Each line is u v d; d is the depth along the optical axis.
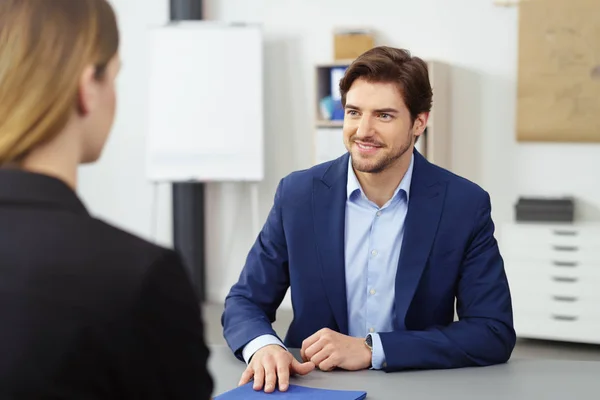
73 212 0.81
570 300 4.70
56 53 0.78
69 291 0.75
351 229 2.03
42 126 0.78
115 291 0.75
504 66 5.18
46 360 0.73
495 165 5.24
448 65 5.25
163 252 0.80
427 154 4.95
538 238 4.72
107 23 0.83
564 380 1.74
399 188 1.98
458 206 1.99
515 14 5.12
